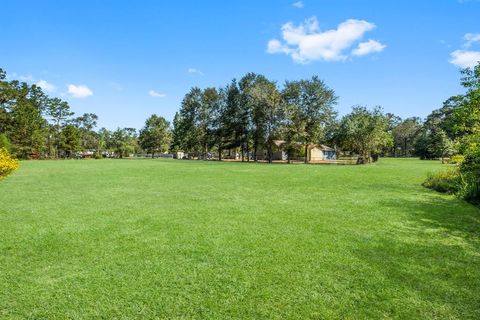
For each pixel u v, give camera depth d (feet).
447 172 49.24
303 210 28.94
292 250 17.97
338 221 24.79
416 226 23.40
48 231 21.74
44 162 139.64
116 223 24.04
